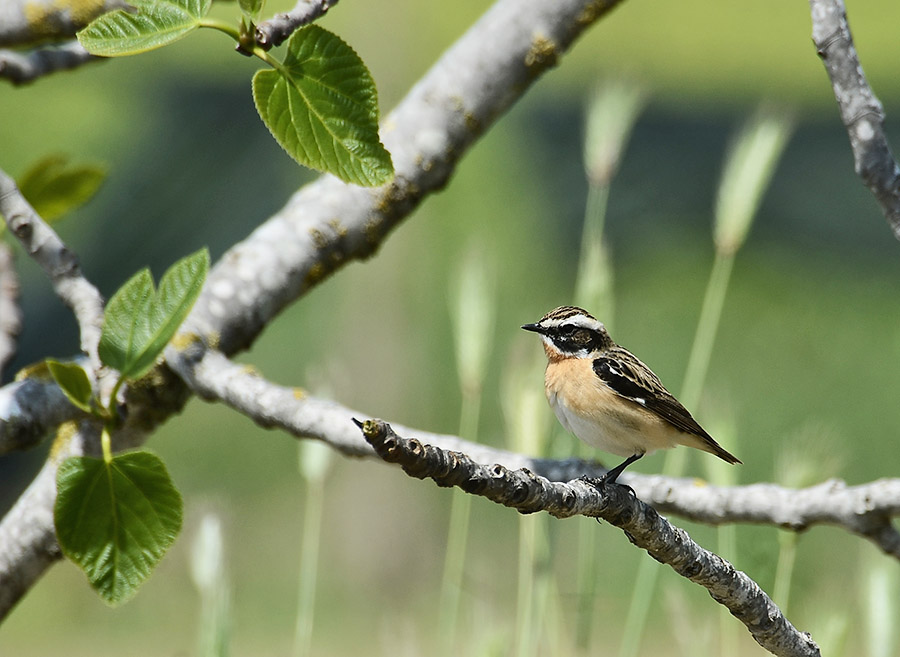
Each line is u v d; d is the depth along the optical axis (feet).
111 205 94.79
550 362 28.99
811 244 109.60
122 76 100.78
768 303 102.12
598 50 128.36
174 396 21.85
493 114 25.43
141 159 97.50
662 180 114.01
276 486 86.02
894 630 20.59
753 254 107.55
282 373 90.79
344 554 83.05
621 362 27.96
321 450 23.35
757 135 24.72
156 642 69.15
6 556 22.04
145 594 69.36
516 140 107.65
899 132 118.52
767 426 86.12
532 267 98.02
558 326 28.81
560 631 23.32
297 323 91.86
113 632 70.64
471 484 14.57
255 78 13.73
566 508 16.02
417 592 82.07
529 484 15.39
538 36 25.26
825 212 112.06
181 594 69.15
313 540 23.02
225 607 20.85
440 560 84.38
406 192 24.58
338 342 89.45
